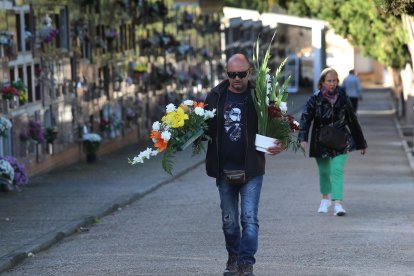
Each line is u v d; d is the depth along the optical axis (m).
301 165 23.91
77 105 25.34
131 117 31.38
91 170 23.03
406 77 37.25
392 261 10.10
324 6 33.88
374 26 31.97
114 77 29.64
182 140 9.03
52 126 22.67
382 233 12.09
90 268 10.16
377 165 23.78
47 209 15.27
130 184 19.52
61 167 23.66
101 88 27.77
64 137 24.03
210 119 9.18
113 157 26.95
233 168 9.15
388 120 44.22
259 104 9.09
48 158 22.64
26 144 20.92
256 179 9.16
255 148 9.12
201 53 44.31
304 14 39.97
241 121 9.12
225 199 9.27
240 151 9.12
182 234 12.48
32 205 15.87
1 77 19.33
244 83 9.16
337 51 76.06
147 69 33.06
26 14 21.48
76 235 12.95
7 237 12.29
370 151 28.30
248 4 52.12
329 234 12.11
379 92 72.88
